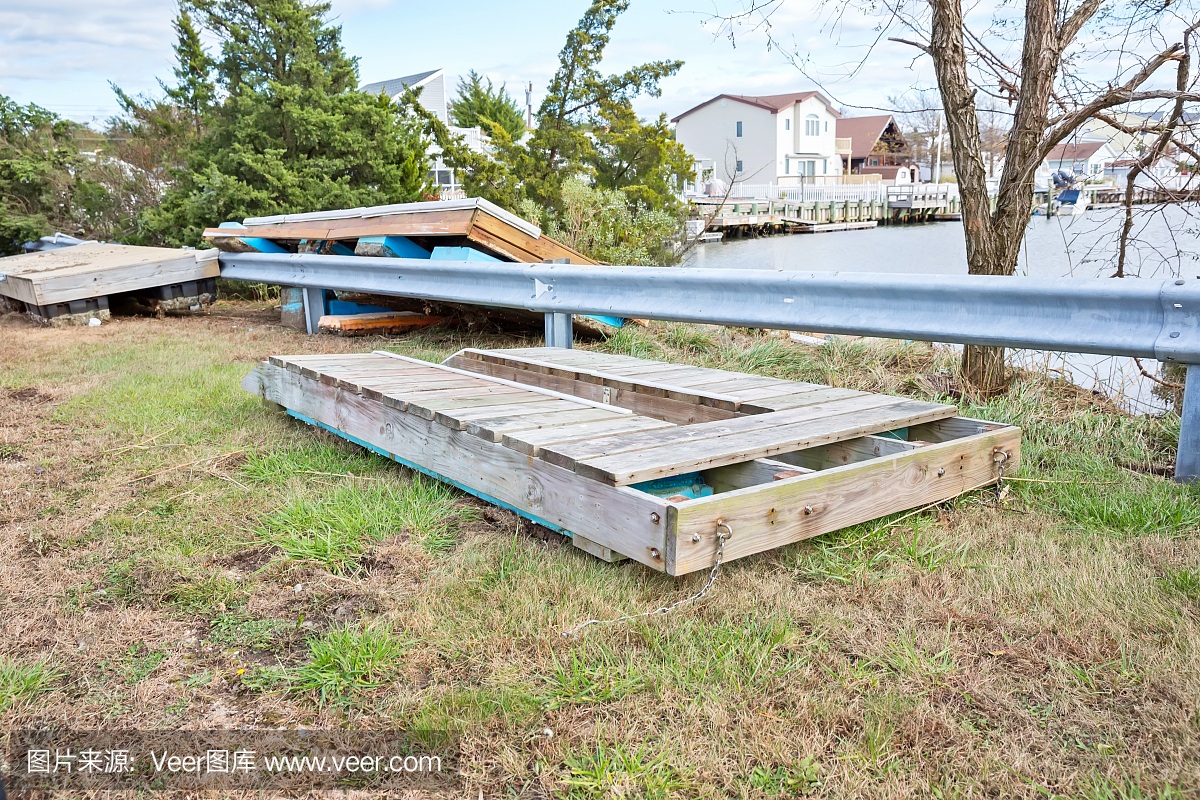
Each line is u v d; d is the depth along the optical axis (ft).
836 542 10.69
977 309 14.76
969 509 11.97
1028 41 16.90
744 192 145.38
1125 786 6.31
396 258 26.73
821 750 6.77
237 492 13.02
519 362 18.34
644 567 10.00
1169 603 8.95
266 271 33.17
